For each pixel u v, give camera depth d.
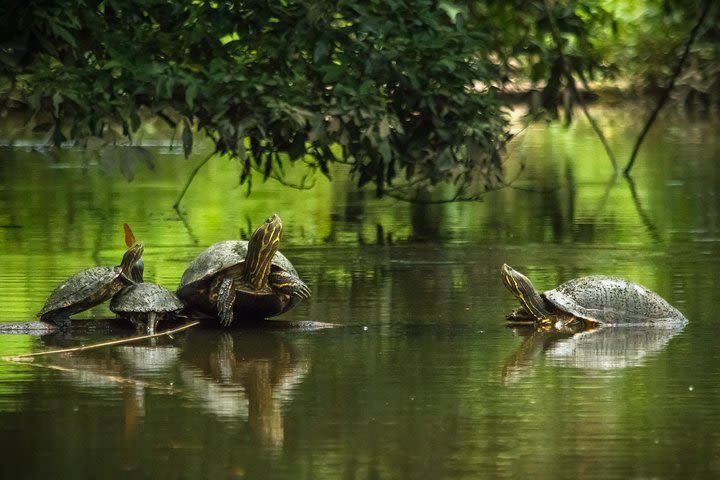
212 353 13.86
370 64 21.53
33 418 11.00
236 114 21.12
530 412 11.15
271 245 15.03
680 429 10.59
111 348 14.20
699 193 30.94
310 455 9.90
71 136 20.61
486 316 16.08
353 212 28.16
